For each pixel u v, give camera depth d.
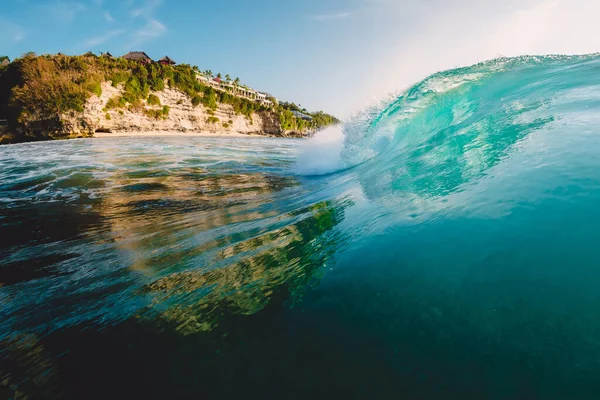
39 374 1.45
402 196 2.88
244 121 60.59
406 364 1.22
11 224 4.73
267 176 7.75
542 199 1.83
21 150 15.94
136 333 1.67
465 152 3.23
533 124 3.06
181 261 2.64
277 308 1.69
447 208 2.21
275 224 3.36
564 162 2.09
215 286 2.04
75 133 36.47
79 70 38.28
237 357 1.38
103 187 6.96
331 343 1.38
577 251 1.44
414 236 2.03
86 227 4.47
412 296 1.54
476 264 1.58
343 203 3.54
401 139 6.25
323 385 1.18
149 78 45.31
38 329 1.85
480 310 1.35
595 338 1.12
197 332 1.59
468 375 1.13
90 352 1.56
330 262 2.06
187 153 13.60
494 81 5.82
